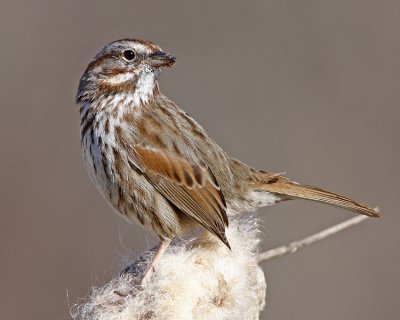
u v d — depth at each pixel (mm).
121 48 9453
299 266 13797
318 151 15273
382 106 15734
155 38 17188
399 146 15188
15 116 15102
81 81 9680
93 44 16484
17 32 16422
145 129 9438
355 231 14117
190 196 9398
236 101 16219
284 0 17422
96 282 8953
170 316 7801
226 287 8117
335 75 16281
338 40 16750
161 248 9422
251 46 16922
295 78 16359
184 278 7953
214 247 8477
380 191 14703
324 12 17094
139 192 9469
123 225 10906
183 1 17312
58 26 16672
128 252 9125
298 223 14094
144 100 9562
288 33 17016
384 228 14242
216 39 17125
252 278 8398
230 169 9625
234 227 8883
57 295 12820
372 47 16531
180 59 16797
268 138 15664
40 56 16094
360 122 15539
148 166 9406
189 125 9633
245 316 8188
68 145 14766
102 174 9508
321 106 15891
